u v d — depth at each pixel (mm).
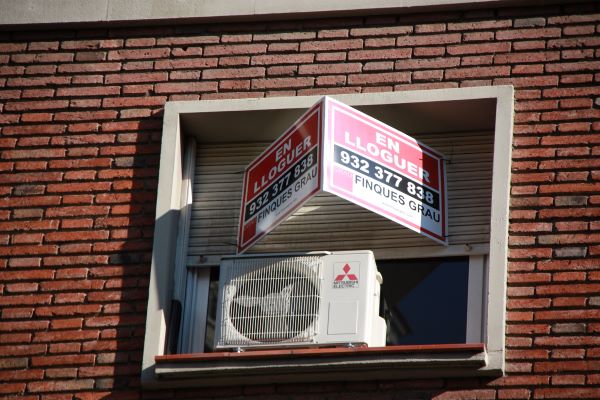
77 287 31625
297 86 32906
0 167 33156
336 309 30172
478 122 32312
